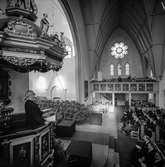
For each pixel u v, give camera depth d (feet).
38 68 16.74
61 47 15.80
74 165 18.16
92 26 68.49
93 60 79.15
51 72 76.28
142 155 21.61
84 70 69.41
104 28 78.13
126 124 41.14
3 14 12.68
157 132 31.42
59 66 17.29
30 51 12.15
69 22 56.18
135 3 61.00
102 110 69.77
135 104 76.48
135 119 44.60
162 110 56.65
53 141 19.39
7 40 10.80
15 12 12.54
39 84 77.77
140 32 73.82
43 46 12.33
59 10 66.03
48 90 76.28
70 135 31.32
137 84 73.10
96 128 40.45
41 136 13.65
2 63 13.56
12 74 16.17
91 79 82.64
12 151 11.06
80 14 61.46
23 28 11.53
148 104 74.33
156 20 55.83
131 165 21.62
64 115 44.70
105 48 98.37
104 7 62.39
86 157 18.11
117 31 97.04
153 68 68.95
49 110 26.96
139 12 63.05
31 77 75.77
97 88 80.69
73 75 72.54
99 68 98.78
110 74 97.45
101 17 65.62
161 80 65.72
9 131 11.75
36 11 14.08
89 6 61.93
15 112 16.55
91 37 72.38
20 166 11.28
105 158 23.18
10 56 11.32
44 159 14.15
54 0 61.67
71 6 51.96
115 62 96.89
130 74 93.86
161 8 51.03
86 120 46.19
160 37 59.67
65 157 19.48
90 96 80.59
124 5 70.18
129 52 94.79
